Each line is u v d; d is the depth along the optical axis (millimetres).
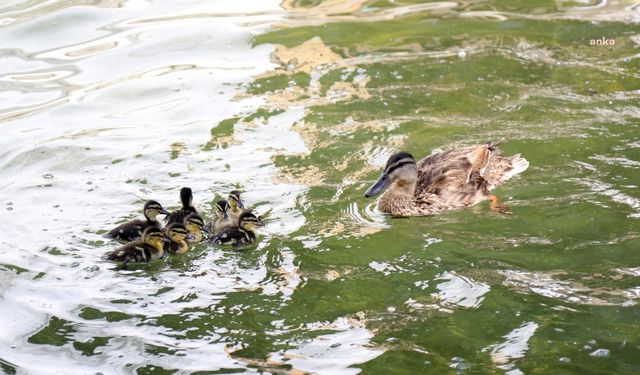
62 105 17922
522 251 12867
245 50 20344
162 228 13383
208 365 10555
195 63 19719
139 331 11250
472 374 10281
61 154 15883
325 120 17000
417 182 14789
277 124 16891
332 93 18141
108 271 12617
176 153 15852
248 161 15555
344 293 12000
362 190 14711
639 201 13953
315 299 11867
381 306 11688
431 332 11102
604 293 11750
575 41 20234
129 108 17750
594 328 11039
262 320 11445
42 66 19719
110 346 10969
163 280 12398
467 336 11008
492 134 16312
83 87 18719
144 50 20406
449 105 17531
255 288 12180
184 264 12859
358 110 17406
